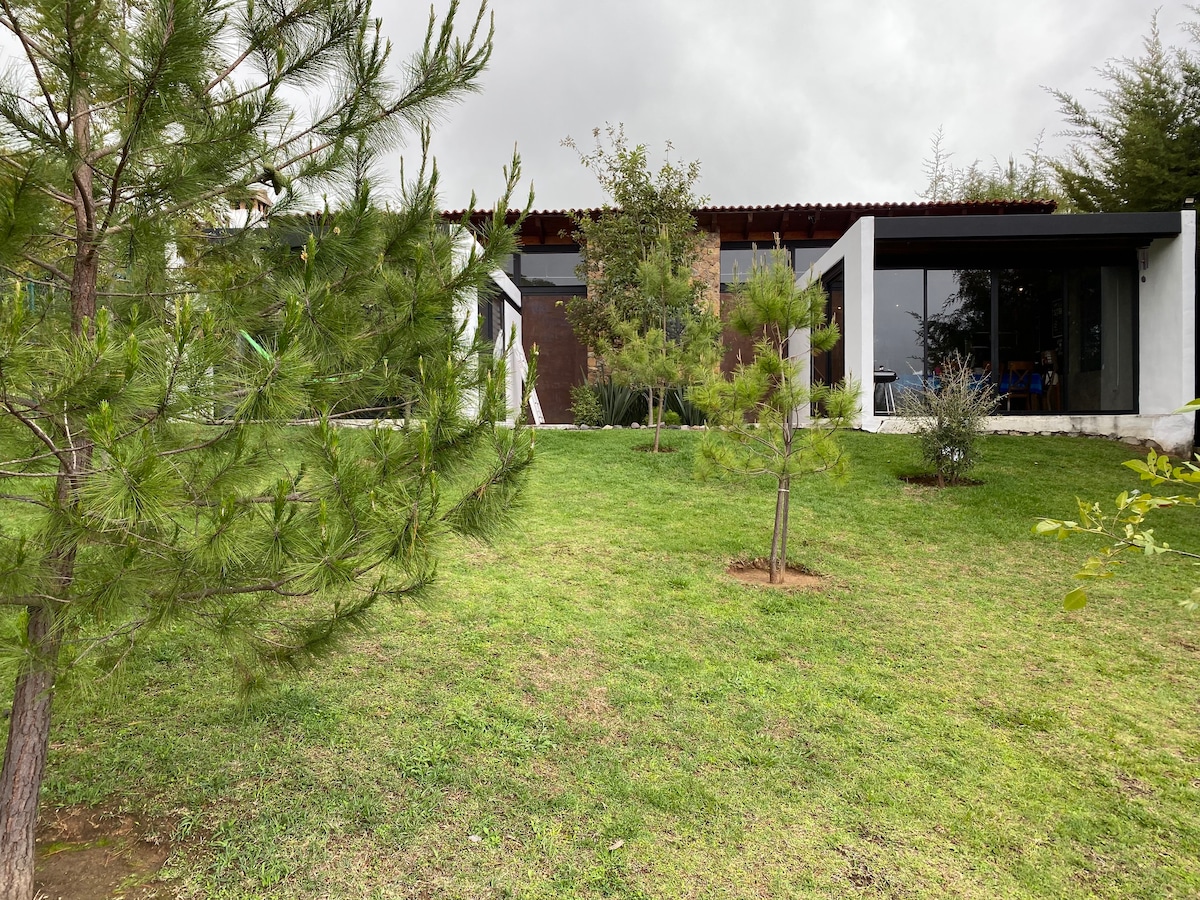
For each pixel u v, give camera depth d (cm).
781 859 222
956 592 494
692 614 439
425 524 185
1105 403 1139
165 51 168
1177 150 1323
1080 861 225
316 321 194
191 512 171
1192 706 333
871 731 305
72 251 203
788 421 522
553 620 423
